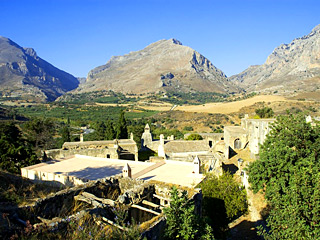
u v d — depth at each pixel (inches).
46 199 435.2
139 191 504.7
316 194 486.0
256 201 1046.4
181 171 908.6
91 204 454.6
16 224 357.1
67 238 321.1
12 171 1120.8
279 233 538.0
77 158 1240.2
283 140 877.2
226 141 2320.4
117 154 1647.4
